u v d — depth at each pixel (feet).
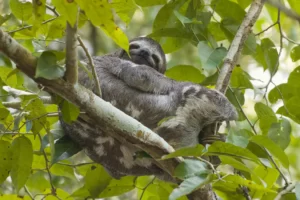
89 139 33.60
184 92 32.48
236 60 33.53
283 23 45.57
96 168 35.27
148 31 57.88
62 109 27.71
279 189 32.71
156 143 27.86
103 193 35.73
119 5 31.81
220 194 36.60
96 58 34.94
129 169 34.40
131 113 32.86
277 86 37.50
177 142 32.30
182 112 32.22
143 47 40.55
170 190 36.14
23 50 24.30
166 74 38.40
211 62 33.17
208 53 33.40
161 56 41.22
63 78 25.38
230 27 38.29
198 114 32.12
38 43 36.01
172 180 34.01
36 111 29.53
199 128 32.55
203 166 25.57
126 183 35.70
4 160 30.19
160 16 38.55
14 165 30.25
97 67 34.06
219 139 32.73
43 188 38.45
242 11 38.29
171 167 28.25
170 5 38.27
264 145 28.58
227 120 32.12
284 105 36.47
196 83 35.29
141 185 37.52
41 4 25.43
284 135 35.29
